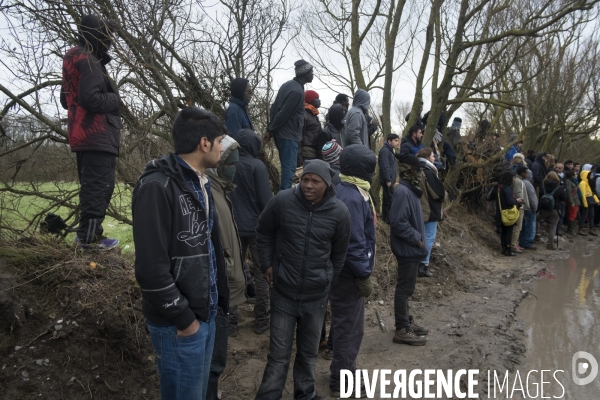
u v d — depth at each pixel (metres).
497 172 10.68
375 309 5.99
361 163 3.87
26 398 3.04
